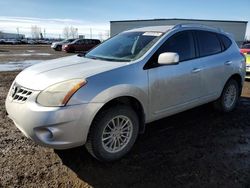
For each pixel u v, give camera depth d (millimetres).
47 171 3080
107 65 3377
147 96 3494
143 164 3266
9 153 3459
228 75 4887
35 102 2904
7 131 4156
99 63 3520
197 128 4438
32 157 3379
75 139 2926
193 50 4246
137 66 3420
